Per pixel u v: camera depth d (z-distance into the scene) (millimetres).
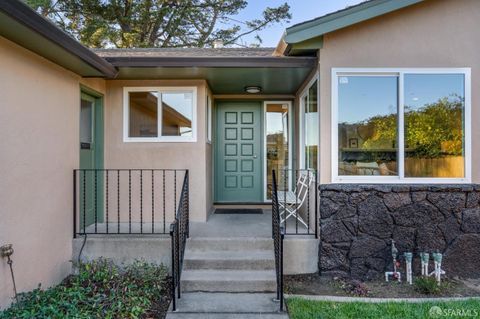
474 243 4004
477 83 4074
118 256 4094
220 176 6578
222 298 3432
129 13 12992
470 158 4055
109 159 5070
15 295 2975
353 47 4086
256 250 4129
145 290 3449
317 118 4340
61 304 2957
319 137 4148
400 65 4078
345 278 3971
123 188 5090
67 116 3998
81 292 3250
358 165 4102
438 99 4082
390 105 4105
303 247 4117
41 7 11742
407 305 3227
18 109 3102
